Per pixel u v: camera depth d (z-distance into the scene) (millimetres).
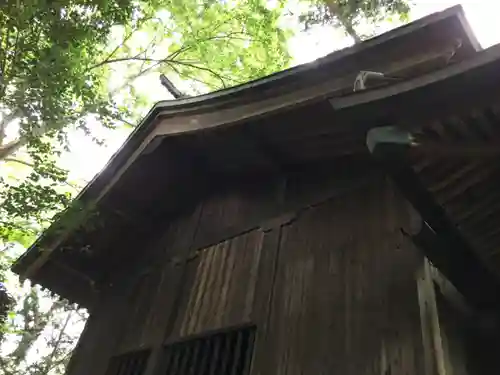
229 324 4500
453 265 3066
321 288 3996
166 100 5770
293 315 4027
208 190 6609
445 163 2973
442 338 2990
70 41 6508
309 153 5074
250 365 4027
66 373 6465
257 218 5332
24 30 6105
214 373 4348
